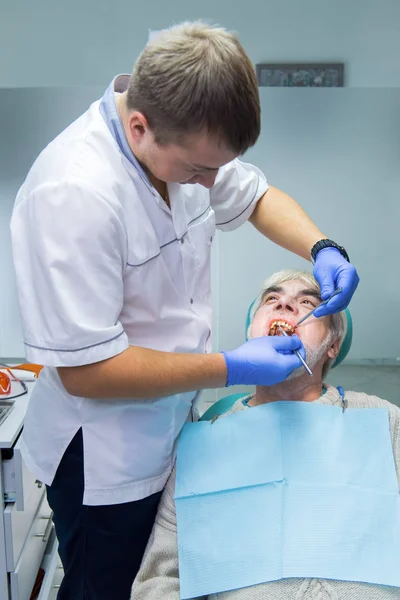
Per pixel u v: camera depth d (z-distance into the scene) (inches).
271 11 90.6
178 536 44.2
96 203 35.7
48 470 45.3
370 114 84.8
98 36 91.7
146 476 45.9
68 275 35.6
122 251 38.6
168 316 44.7
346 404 48.9
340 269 47.8
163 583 43.0
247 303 91.7
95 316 36.6
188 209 44.8
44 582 69.9
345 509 43.4
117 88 41.3
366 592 40.8
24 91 83.4
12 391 69.5
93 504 44.1
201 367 40.1
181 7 90.6
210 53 29.8
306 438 46.6
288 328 50.7
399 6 90.0
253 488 45.1
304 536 42.7
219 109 29.6
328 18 90.8
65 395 43.3
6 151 85.1
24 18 91.2
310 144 86.1
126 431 43.8
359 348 93.8
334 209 88.4
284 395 51.4
